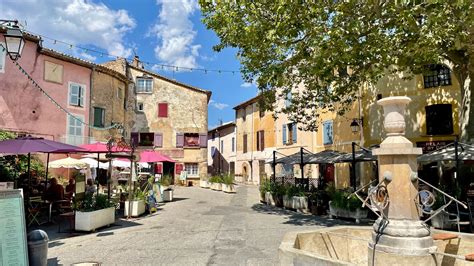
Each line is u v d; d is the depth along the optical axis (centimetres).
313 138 2616
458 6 698
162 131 3278
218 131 4806
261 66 1102
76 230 1027
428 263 419
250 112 3769
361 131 1995
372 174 1936
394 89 1836
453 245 514
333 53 844
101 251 790
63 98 2186
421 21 988
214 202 1894
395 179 453
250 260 691
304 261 427
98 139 2406
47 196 1267
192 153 3316
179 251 777
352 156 1427
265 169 3366
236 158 4081
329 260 402
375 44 873
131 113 3228
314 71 912
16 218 513
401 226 436
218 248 800
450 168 1341
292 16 834
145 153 1823
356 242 568
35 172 1616
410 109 1772
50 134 2097
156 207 1619
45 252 546
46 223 1182
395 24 874
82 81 2312
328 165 2361
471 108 1123
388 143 458
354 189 1370
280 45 910
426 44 847
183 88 3362
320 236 552
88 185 1644
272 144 3272
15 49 898
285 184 1788
